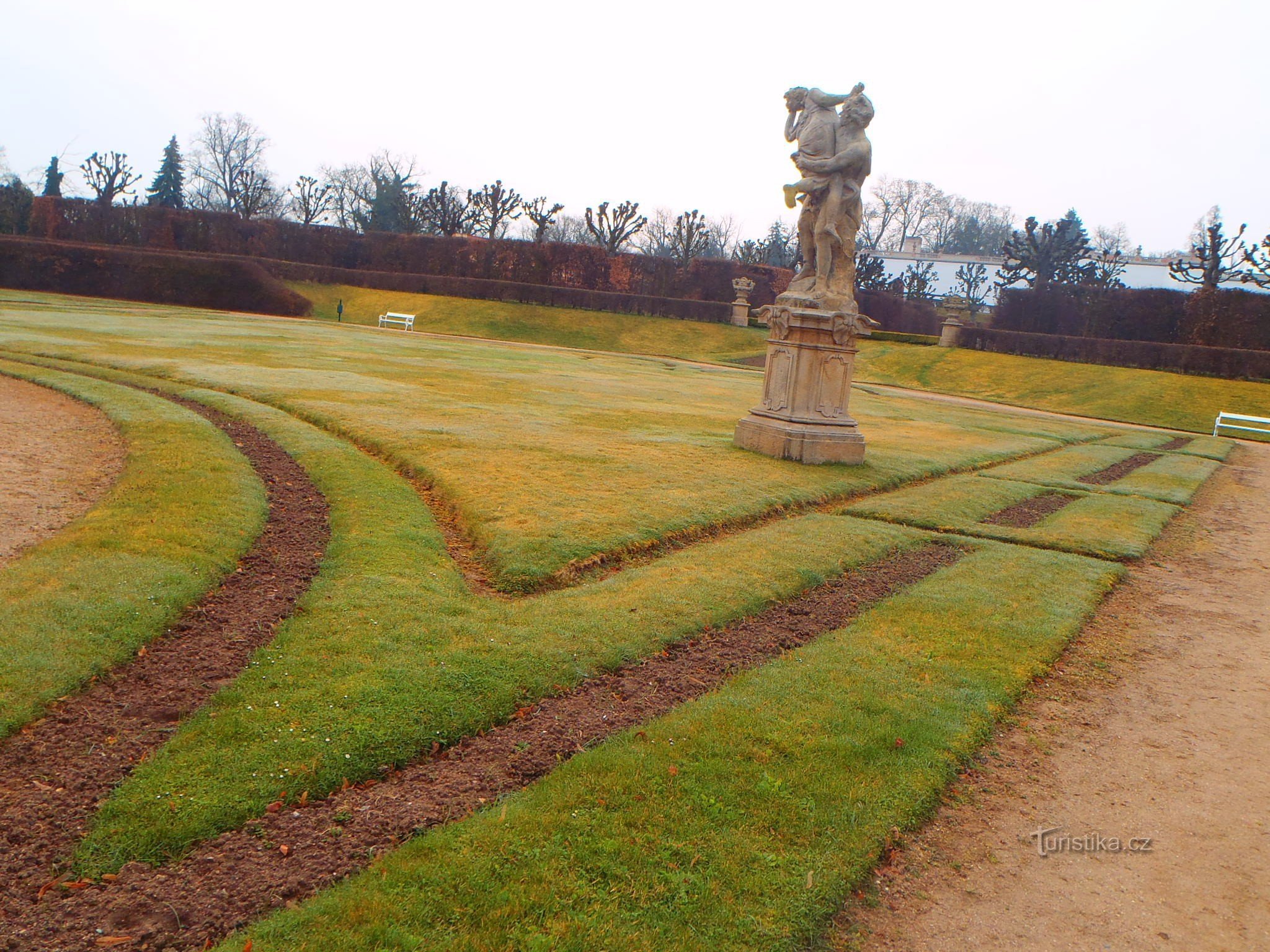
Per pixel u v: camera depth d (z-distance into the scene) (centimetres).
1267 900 417
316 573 721
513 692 540
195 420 1292
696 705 548
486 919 345
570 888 367
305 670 533
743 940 351
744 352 6078
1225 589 970
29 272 5462
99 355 2028
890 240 13562
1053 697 634
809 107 1477
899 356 5622
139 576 637
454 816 418
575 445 1391
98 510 809
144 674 520
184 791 409
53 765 422
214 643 568
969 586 857
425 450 1232
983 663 662
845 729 529
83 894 346
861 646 677
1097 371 4931
